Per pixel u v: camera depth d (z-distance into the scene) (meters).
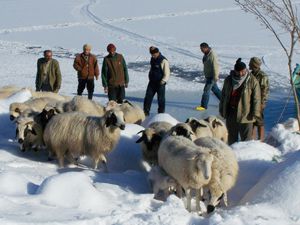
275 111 15.78
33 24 35.53
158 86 14.77
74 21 36.59
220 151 8.88
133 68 22.64
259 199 8.65
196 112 15.68
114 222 7.77
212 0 44.81
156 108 16.27
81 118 10.22
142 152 10.48
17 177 8.60
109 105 12.12
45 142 10.40
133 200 8.57
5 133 11.75
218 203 8.95
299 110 12.02
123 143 10.91
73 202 8.17
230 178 8.83
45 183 8.34
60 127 10.18
